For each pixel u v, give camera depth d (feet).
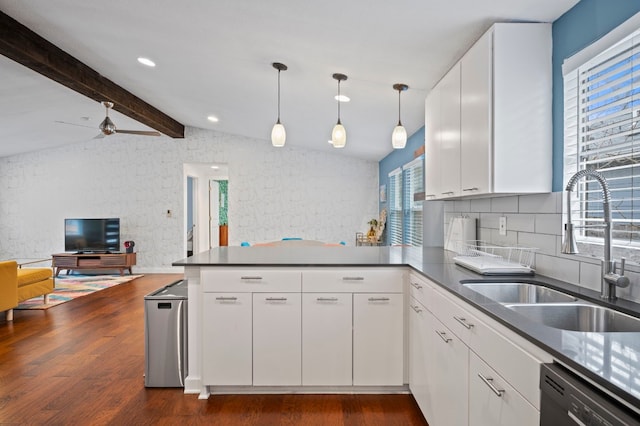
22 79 13.21
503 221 7.33
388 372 7.49
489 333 3.97
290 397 7.52
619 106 4.74
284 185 23.00
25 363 9.17
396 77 9.21
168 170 22.68
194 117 19.54
